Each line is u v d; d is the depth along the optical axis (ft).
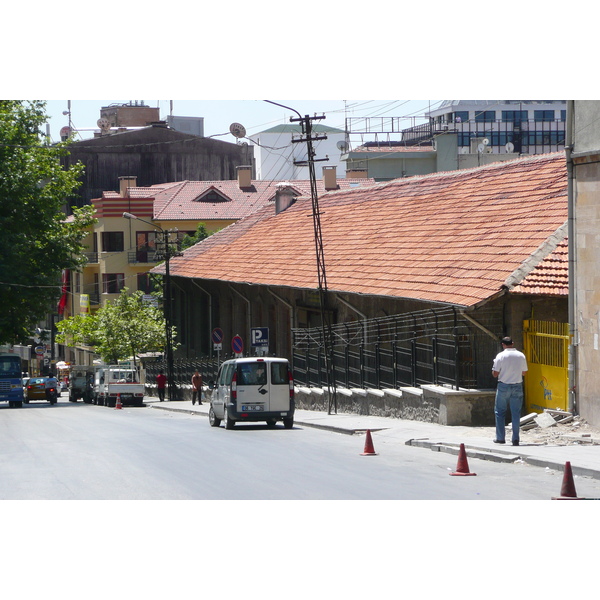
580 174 67.15
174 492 44.78
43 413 140.77
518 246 82.17
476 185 114.32
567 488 40.14
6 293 180.86
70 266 194.80
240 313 161.48
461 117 396.57
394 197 136.67
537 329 74.90
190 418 118.52
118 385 175.32
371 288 99.04
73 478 50.78
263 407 86.07
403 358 95.45
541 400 74.08
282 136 368.27
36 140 189.88
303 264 130.21
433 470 50.75
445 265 91.30
